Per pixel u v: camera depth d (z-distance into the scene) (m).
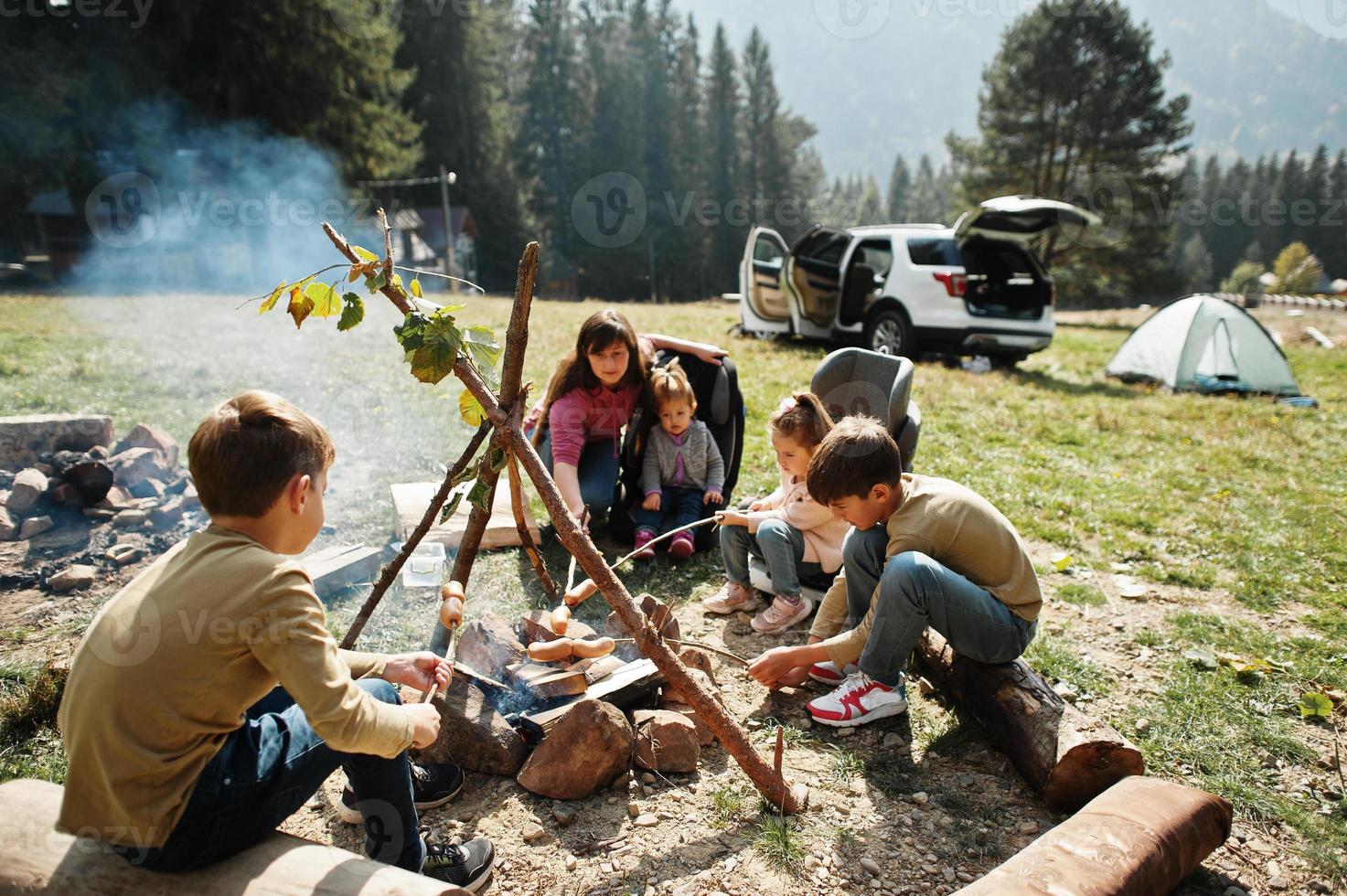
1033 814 2.49
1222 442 7.33
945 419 7.79
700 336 13.12
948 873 2.26
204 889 1.58
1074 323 26.83
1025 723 2.57
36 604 3.59
